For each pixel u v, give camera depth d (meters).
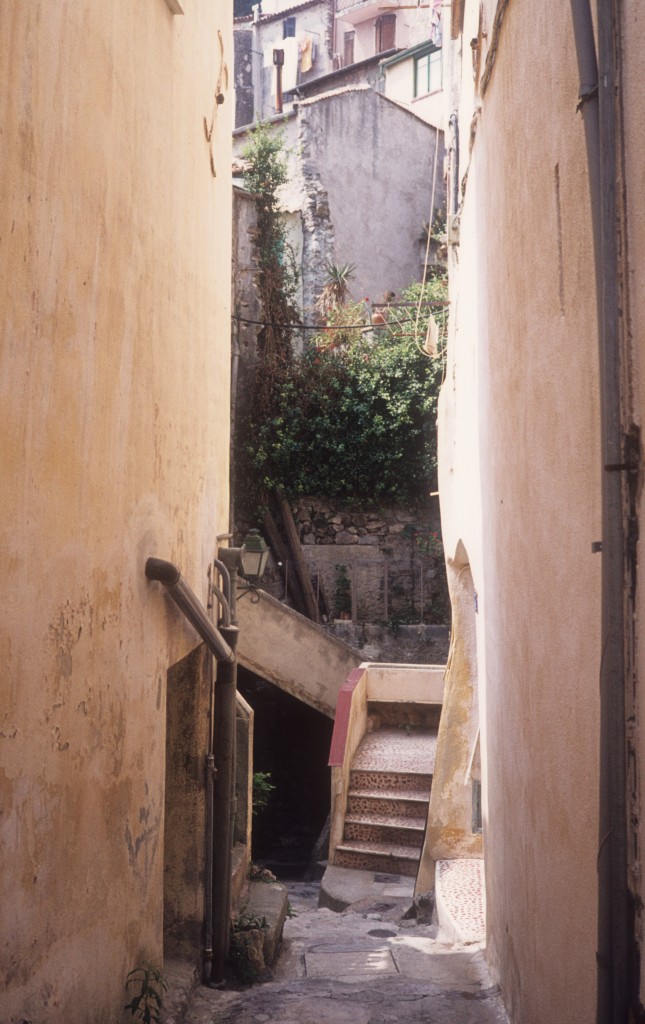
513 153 4.57
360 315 17.33
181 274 5.13
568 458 3.37
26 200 2.81
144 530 4.32
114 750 3.87
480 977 6.15
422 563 16.20
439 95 22.86
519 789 4.73
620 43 2.51
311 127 18.31
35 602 2.98
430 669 13.03
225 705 5.86
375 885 10.12
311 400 16.27
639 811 2.44
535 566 4.11
